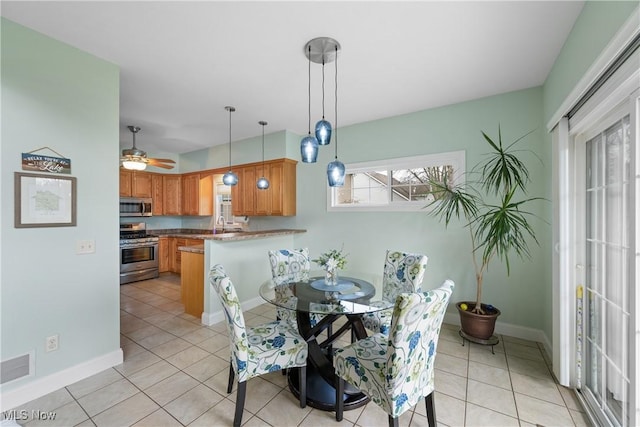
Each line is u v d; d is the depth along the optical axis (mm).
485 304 2869
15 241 1809
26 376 1849
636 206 1301
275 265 2791
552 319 2227
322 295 2072
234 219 5473
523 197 2820
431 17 1789
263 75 2557
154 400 1884
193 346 2641
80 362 2102
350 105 3250
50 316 1954
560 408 1821
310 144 2197
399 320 1250
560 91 2162
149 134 4449
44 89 1928
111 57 2238
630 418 1329
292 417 1745
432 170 3479
